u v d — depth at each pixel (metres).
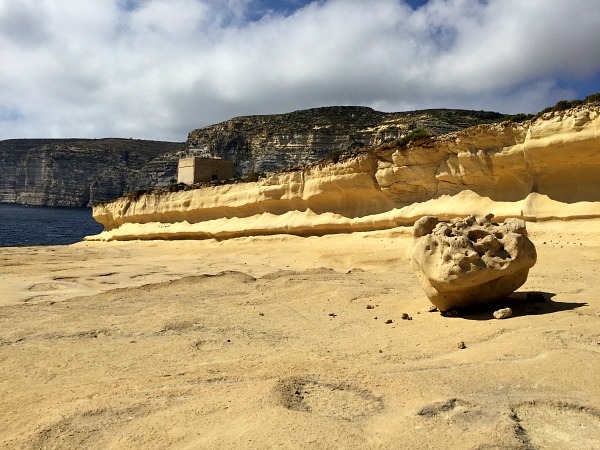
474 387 4.68
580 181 17.39
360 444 3.69
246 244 28.27
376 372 5.32
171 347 7.10
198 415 4.40
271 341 7.27
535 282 10.32
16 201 192.00
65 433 4.21
